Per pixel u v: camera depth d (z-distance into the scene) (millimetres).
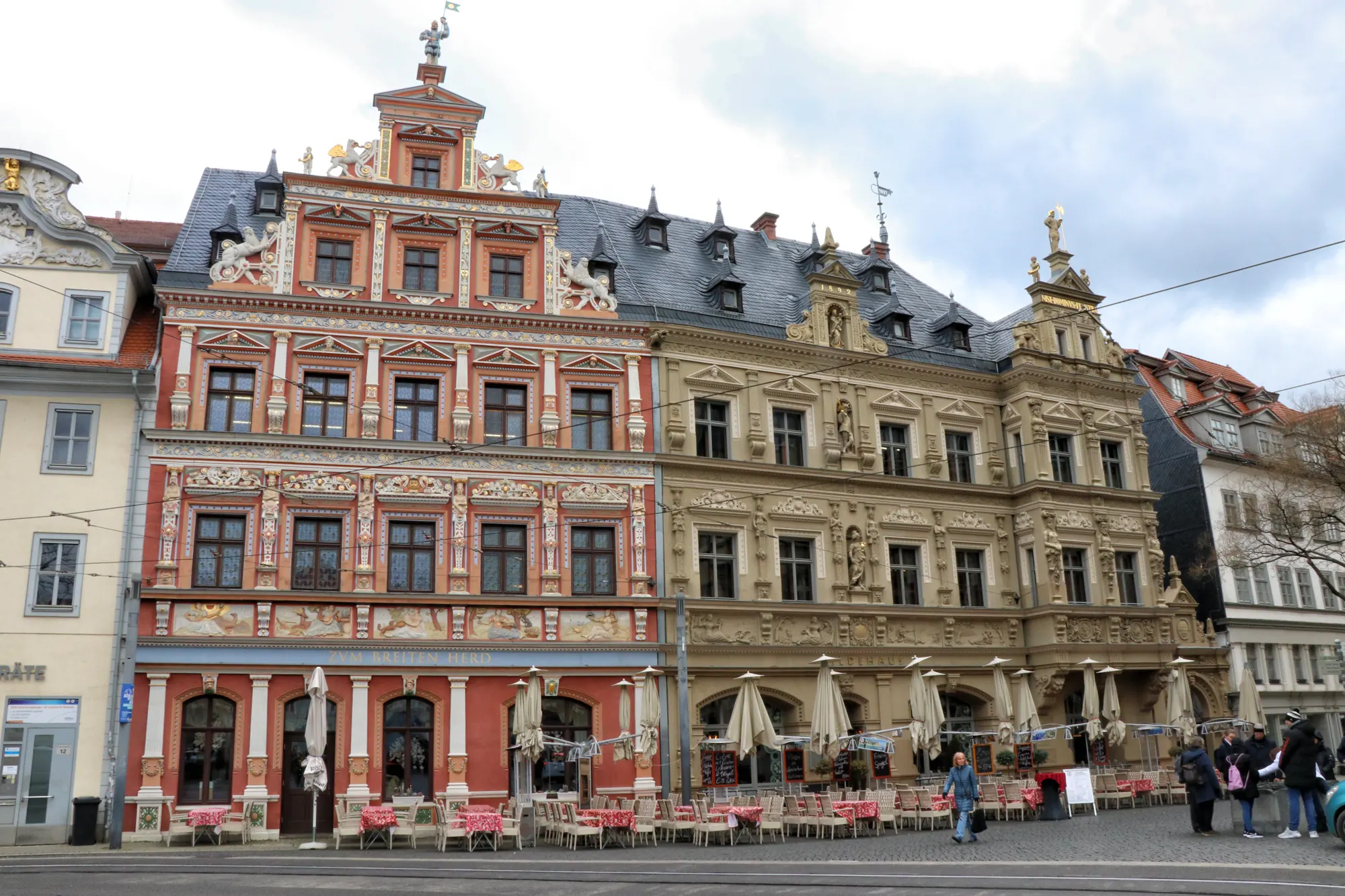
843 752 35625
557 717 32562
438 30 37844
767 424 37062
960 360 41688
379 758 30516
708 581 35125
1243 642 46531
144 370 31000
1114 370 43906
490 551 32969
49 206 32375
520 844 25859
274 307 32594
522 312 34594
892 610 37156
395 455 32469
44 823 28328
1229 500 48875
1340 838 18734
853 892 16062
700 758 33406
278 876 19906
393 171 35000
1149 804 33625
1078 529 40906
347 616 31047
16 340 31172
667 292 38844
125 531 30188
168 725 29141
